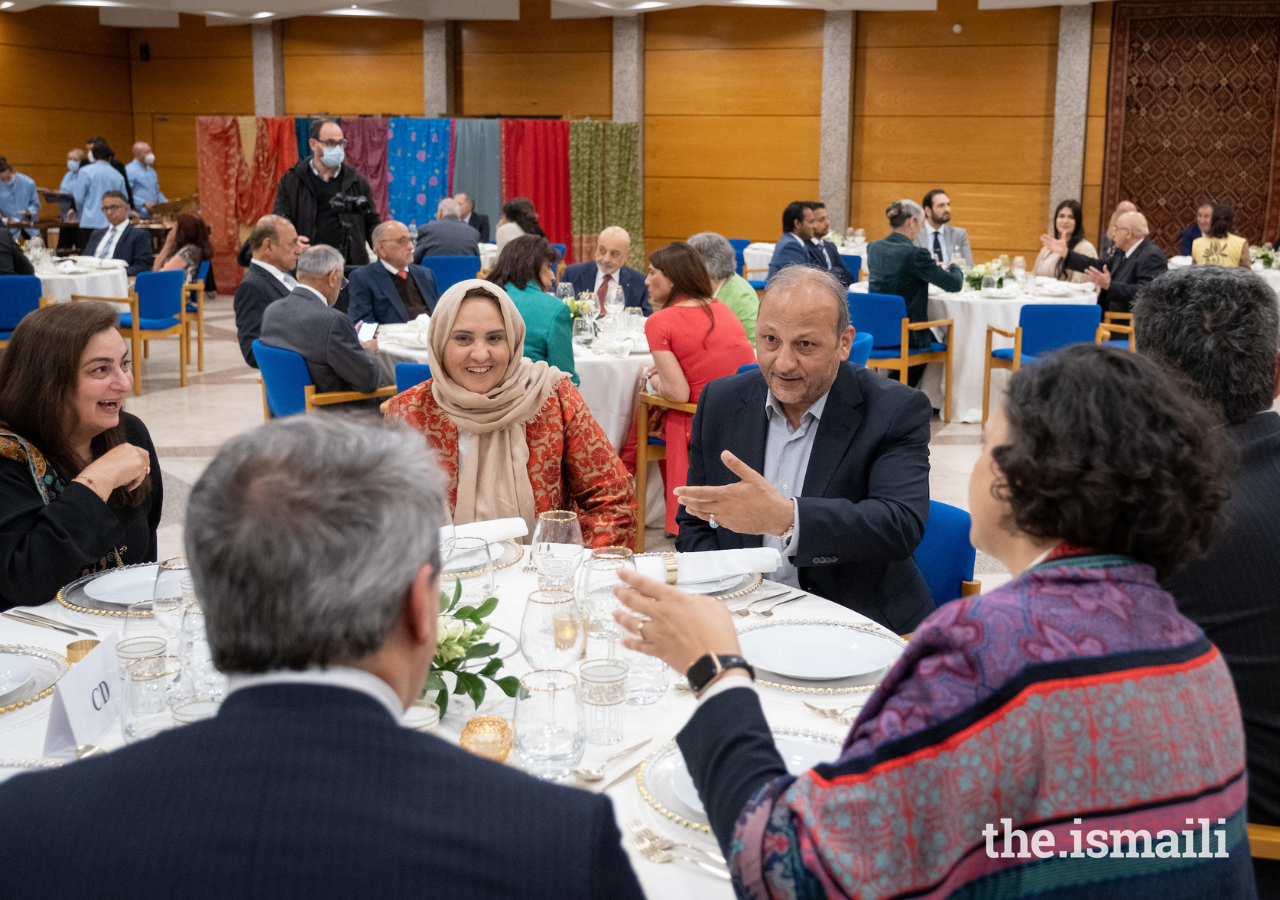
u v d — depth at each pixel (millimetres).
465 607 1464
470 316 2420
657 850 1161
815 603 1872
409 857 717
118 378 2045
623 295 5746
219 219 12547
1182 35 9734
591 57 11867
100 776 741
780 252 7648
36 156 13828
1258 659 1468
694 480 2346
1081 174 10141
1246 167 9805
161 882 694
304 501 790
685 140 11711
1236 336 1534
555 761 1282
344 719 770
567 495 2637
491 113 12344
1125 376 1011
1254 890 1010
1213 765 951
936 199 8367
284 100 13219
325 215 7559
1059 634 938
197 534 800
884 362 6492
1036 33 10195
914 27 10609
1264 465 1520
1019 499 1015
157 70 14117
